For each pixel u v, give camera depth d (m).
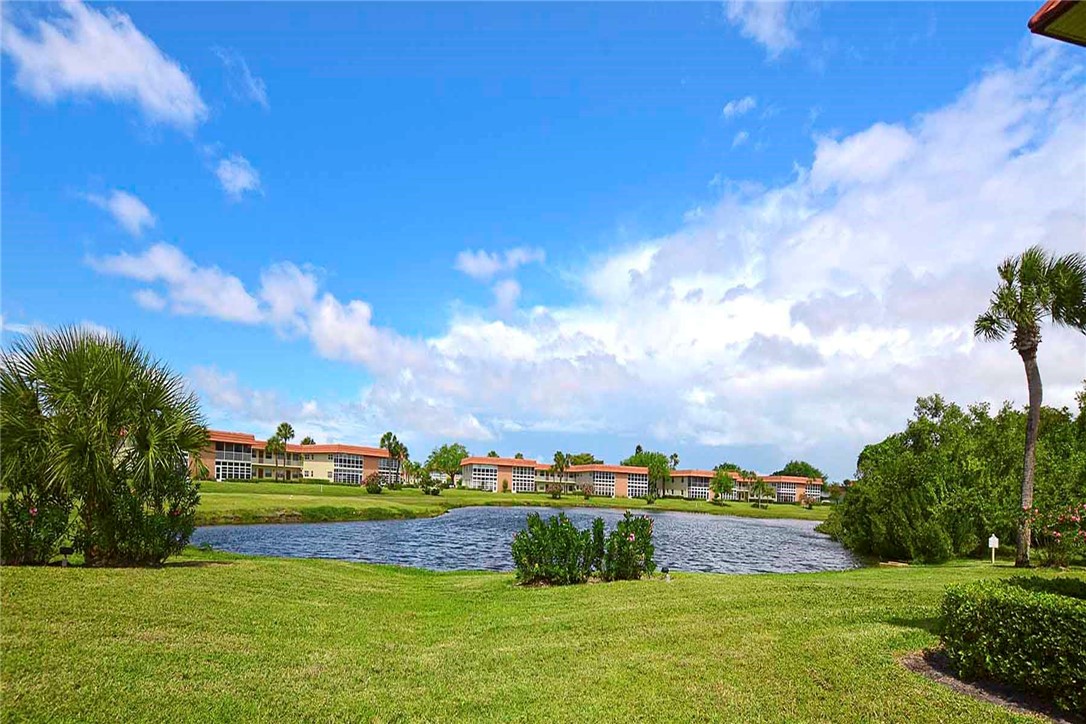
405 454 128.88
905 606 11.33
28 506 12.46
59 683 6.36
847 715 6.20
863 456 42.34
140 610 9.23
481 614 11.63
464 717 6.32
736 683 7.16
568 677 7.51
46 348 13.09
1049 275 20.02
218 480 85.25
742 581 15.64
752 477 133.25
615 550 16.14
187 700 6.32
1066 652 6.16
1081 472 24.16
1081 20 6.27
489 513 69.00
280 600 11.29
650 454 144.00
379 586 14.72
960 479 29.34
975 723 5.92
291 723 6.03
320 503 55.53
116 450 13.53
